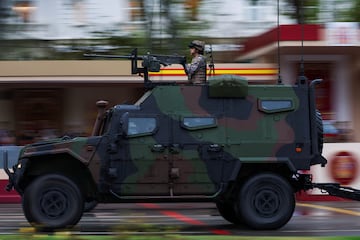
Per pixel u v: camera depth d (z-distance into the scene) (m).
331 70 61.06
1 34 68.75
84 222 35.06
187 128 30.58
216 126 30.77
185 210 42.66
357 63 60.50
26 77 58.53
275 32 56.88
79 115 63.62
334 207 44.62
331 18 68.62
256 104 31.11
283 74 59.84
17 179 30.08
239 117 30.97
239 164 30.59
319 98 61.19
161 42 68.06
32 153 30.02
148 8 69.31
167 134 30.53
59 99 63.59
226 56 67.69
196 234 29.41
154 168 30.39
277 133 31.11
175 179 30.44
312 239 24.95
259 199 30.72
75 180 30.50
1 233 29.27
